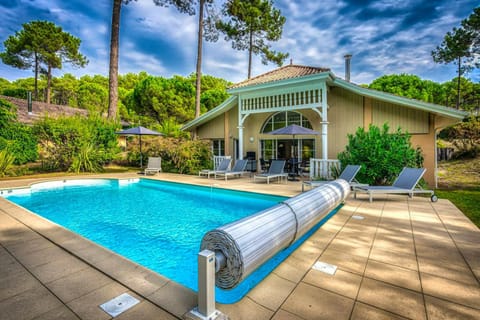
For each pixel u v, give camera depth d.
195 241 4.90
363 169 8.30
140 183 11.98
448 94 33.28
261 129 14.98
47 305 2.34
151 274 2.89
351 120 11.47
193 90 28.81
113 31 17.25
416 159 8.97
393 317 2.18
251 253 2.32
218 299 2.86
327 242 3.91
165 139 15.55
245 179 11.76
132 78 44.53
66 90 41.91
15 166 13.29
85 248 3.63
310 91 11.05
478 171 14.28
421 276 2.86
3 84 42.78
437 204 6.52
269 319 2.16
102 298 2.45
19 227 4.67
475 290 2.58
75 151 14.42
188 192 9.84
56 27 33.94
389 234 4.26
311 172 10.48
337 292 2.56
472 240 3.96
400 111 10.31
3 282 2.75
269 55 24.91
